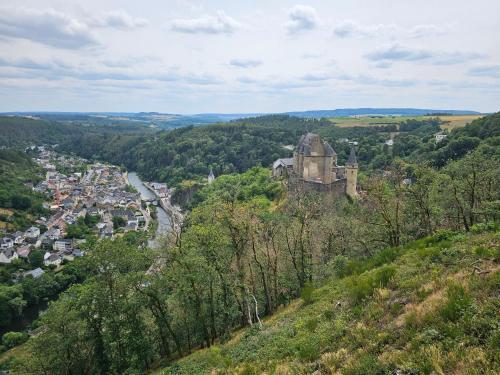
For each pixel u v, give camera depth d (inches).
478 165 1318.9
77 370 1318.9
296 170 3582.7
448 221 1493.6
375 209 1441.9
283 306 1230.9
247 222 1211.9
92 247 1212.5
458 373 329.4
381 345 439.5
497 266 510.3
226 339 1075.9
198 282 1103.0
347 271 962.7
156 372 1024.9
